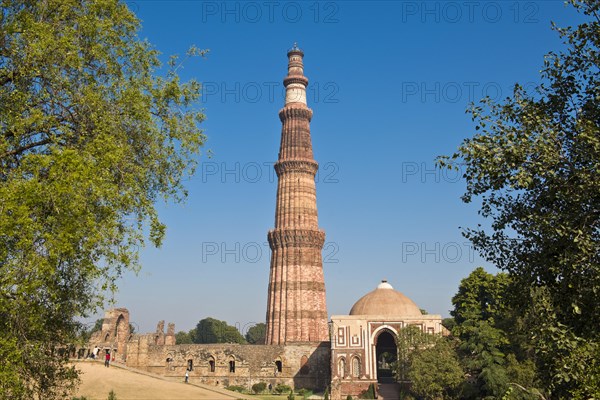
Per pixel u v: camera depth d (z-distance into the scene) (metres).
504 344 63.34
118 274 22.53
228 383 95.62
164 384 62.16
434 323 86.88
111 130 23.48
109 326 93.69
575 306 16.75
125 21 25.77
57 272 20.97
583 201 17.33
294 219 107.06
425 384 67.25
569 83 18.53
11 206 17.83
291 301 101.88
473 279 80.38
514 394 47.44
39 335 21.83
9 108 21.75
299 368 95.62
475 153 18.00
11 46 22.08
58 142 23.02
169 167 26.52
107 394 53.53
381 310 94.19
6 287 18.14
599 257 17.19
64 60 22.44
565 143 17.92
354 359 86.88
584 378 17.47
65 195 18.81
